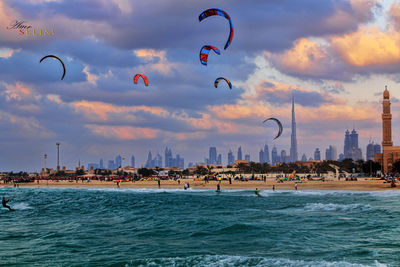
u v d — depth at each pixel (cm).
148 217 3559
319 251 2042
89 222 3272
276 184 10044
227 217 3478
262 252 2044
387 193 6881
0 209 4631
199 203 5191
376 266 1731
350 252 2003
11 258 1944
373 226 2794
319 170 19988
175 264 1816
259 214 3684
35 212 4216
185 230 2750
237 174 18688
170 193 7844
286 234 2519
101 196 7000
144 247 2191
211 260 1880
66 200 6144
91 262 1861
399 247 2098
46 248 2175
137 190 9325
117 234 2633
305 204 4653
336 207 4181
